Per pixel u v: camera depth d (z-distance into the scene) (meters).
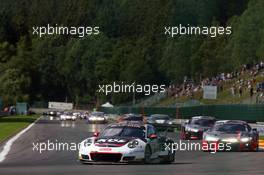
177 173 44.16
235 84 198.88
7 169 47.81
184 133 103.81
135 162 52.06
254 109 117.00
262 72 199.75
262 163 55.16
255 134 75.19
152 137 53.47
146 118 155.25
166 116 146.25
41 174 42.88
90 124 191.62
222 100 194.75
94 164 52.59
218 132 75.25
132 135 53.56
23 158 61.47
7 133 116.38
